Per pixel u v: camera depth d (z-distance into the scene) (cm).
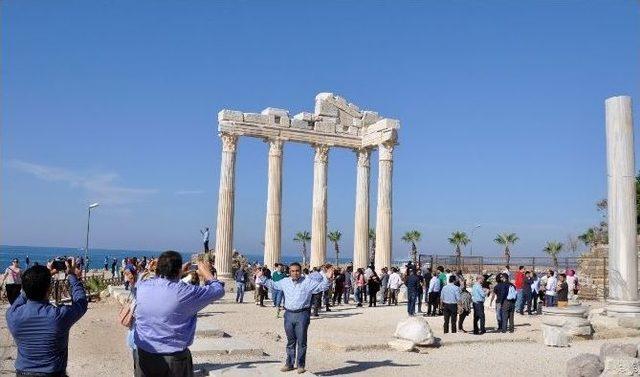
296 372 1221
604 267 4112
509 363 1645
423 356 1730
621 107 2491
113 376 1323
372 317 2730
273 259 4281
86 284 3969
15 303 684
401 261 5019
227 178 4184
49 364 661
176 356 729
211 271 789
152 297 730
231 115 4225
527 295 3052
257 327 2330
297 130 4438
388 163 4412
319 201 4494
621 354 1298
